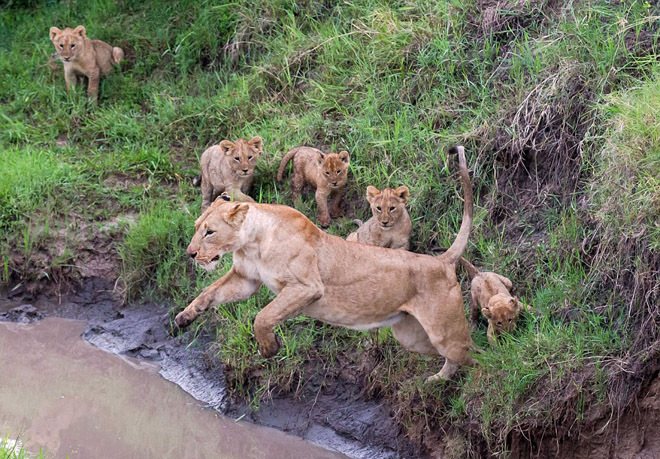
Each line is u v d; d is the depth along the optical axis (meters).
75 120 16.64
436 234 12.83
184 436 11.59
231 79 16.72
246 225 9.80
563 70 12.77
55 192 14.94
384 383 11.42
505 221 12.59
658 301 10.09
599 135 11.95
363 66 15.21
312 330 12.16
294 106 15.56
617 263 10.77
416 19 15.63
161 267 13.95
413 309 10.21
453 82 14.20
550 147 12.53
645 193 10.51
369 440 11.16
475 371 10.58
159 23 18.25
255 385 11.98
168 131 16.00
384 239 12.62
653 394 9.88
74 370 12.92
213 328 12.96
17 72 17.86
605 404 10.01
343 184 13.53
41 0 20.00
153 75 17.52
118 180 15.34
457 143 13.19
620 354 10.23
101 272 14.30
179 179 15.23
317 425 11.51
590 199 11.47
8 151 15.69
